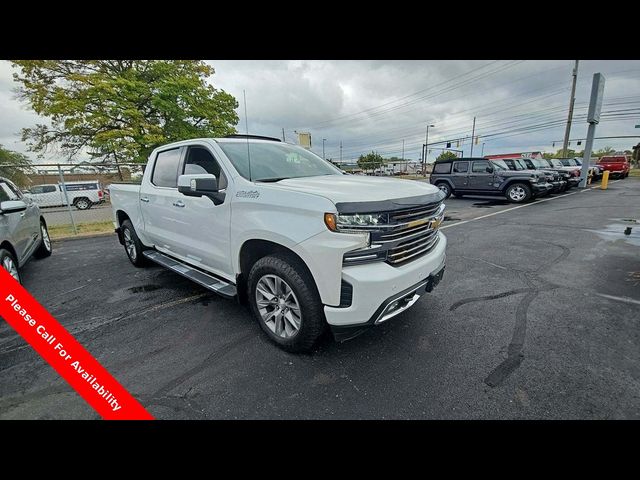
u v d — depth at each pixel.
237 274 2.94
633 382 2.21
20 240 4.37
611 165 26.14
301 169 3.52
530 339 2.78
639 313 3.21
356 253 2.16
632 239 6.20
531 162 16.11
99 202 20.55
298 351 2.62
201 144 3.42
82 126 18.47
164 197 3.82
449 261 5.06
